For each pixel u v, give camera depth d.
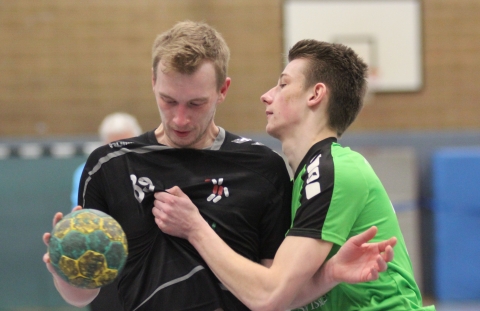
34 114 11.31
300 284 2.86
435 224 9.48
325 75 3.30
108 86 11.43
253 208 3.16
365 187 3.08
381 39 11.80
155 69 3.02
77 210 2.83
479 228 9.34
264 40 11.72
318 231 2.91
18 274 9.21
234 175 3.19
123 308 3.13
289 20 11.74
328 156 3.12
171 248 3.08
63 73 11.35
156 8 11.52
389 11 11.80
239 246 3.13
